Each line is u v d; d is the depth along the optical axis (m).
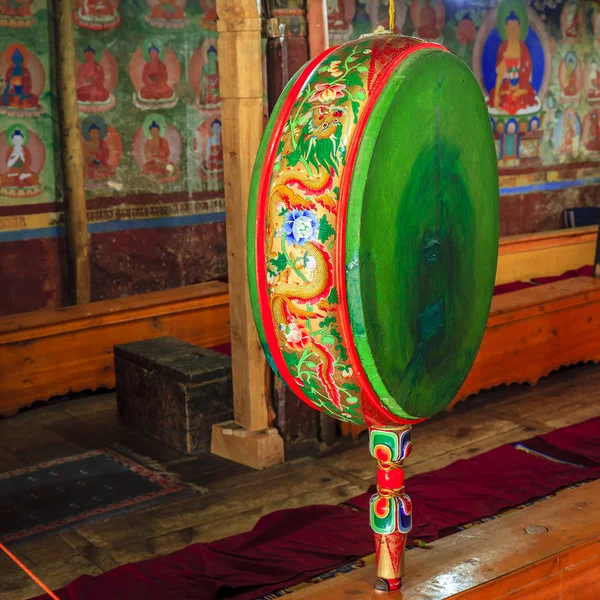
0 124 7.43
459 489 4.47
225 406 5.59
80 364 6.48
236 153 4.91
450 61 2.22
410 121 2.09
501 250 9.22
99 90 7.90
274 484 5.02
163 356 5.77
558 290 6.91
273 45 5.00
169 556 3.84
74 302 7.93
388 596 2.35
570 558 2.66
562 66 10.92
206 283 7.59
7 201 7.55
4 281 7.62
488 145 2.44
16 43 7.42
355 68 2.11
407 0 9.59
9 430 6.01
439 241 2.24
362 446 5.55
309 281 2.09
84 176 7.90
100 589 3.56
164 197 8.42
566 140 11.14
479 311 2.49
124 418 6.06
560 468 4.76
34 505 4.77
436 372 2.31
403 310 2.13
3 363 6.14
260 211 2.16
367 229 1.99
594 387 6.69
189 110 8.47
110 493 4.92
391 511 2.32
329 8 9.08
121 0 7.92
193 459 5.43
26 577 4.02
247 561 3.74
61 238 7.87
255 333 5.18
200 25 8.43
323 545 3.85
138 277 8.37
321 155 2.05
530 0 10.49
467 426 5.89
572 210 11.16
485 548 2.67
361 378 2.09
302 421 5.43
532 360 6.62
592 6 11.03
